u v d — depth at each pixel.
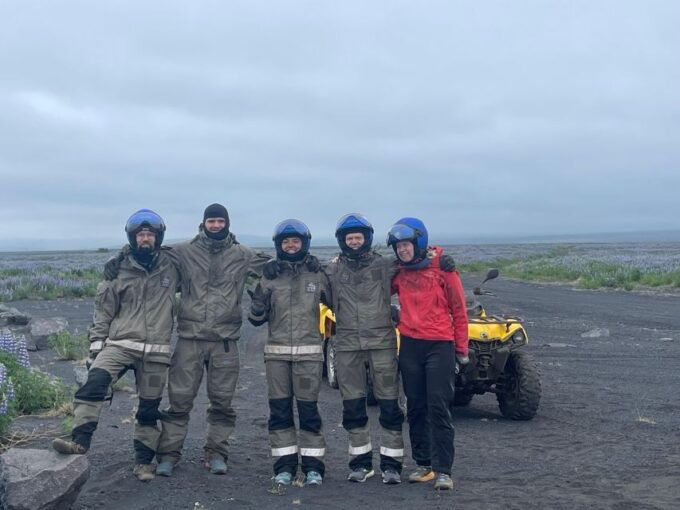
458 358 4.57
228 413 4.82
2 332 6.71
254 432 6.11
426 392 4.57
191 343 4.62
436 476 4.52
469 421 6.77
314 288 4.58
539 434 6.17
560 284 26.75
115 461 4.98
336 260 4.68
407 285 4.57
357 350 4.59
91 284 21.58
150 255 4.50
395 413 4.64
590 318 15.76
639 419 6.65
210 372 4.69
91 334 4.48
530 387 6.57
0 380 5.41
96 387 4.27
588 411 7.09
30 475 3.89
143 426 4.64
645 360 10.37
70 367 9.08
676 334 13.26
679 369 9.59
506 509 4.17
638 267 27.72
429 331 4.49
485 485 4.67
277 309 4.57
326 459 5.32
